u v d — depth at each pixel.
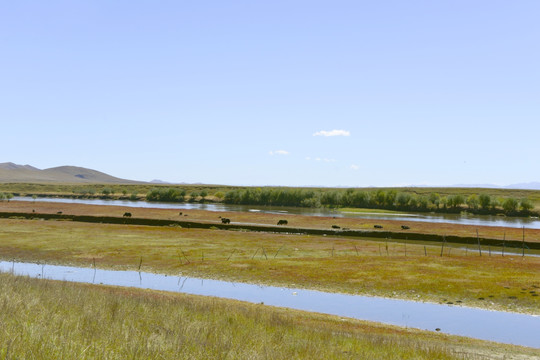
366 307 27.67
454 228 76.06
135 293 24.55
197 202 172.38
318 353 11.55
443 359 13.88
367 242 55.97
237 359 9.09
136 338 9.00
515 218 119.81
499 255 47.97
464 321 24.86
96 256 43.47
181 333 10.38
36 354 7.07
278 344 11.90
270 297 29.66
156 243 51.66
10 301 11.16
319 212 124.44
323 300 29.27
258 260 41.97
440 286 32.66
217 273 36.97
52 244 49.06
